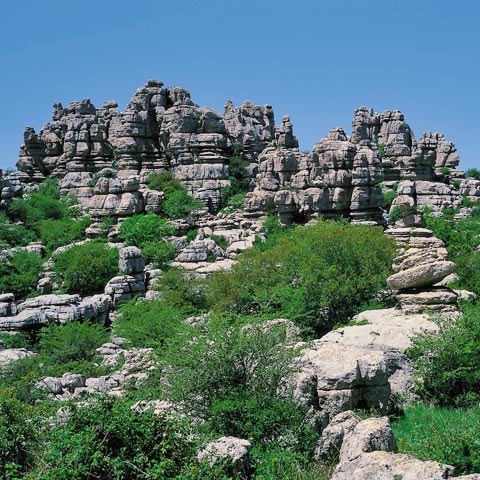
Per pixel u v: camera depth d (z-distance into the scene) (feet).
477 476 31.40
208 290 129.29
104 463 36.58
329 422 49.67
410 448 42.06
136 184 224.74
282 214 213.25
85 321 123.85
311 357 54.03
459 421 51.80
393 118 328.29
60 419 48.65
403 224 134.21
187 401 50.03
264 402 47.91
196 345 50.67
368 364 53.16
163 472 35.91
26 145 322.34
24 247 211.41
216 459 38.50
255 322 53.78
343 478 34.53
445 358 61.36
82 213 262.67
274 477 40.22
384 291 105.91
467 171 351.67
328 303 100.07
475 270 115.65
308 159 213.87
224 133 281.74
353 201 203.72
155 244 184.24
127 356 77.92
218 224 219.61
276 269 115.34
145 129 289.12
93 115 315.17
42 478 35.86
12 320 132.36
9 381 88.38
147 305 126.52
